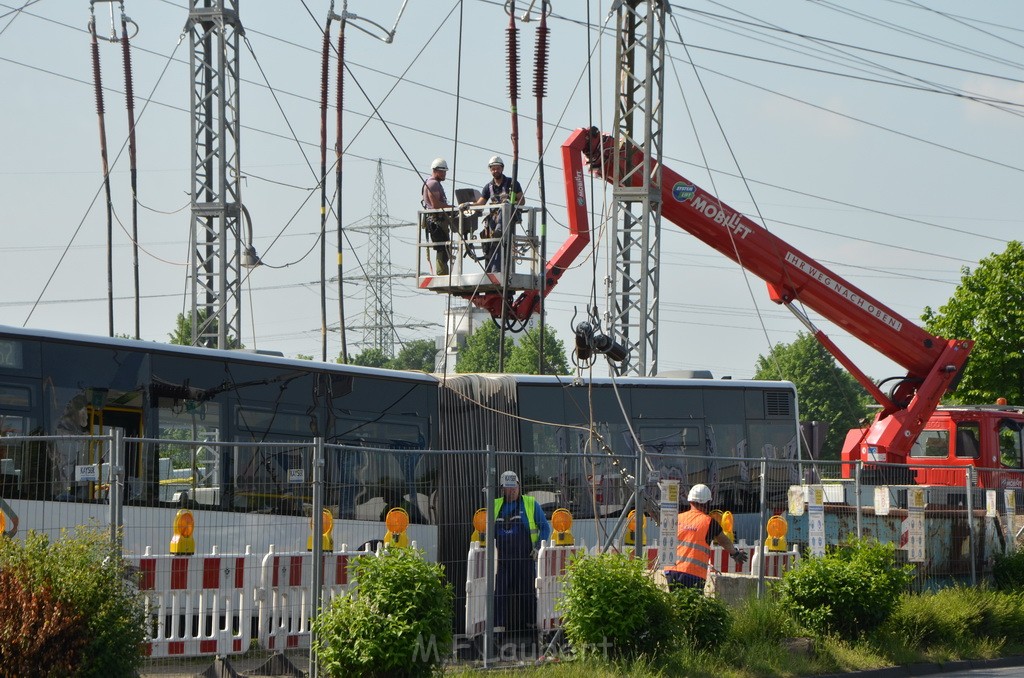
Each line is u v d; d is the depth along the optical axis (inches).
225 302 3238.2
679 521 1892.2
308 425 2310.5
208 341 3277.6
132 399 2086.6
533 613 1758.1
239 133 3319.4
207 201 3277.6
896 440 3430.1
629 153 3248.0
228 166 3304.6
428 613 1455.5
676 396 2824.8
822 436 3088.1
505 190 2741.1
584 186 3216.0
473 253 2746.1
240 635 1563.7
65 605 1221.1
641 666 1631.4
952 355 3469.5
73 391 2021.4
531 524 1841.8
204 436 2161.7
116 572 1283.2
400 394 2464.3
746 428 2896.2
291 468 1712.6
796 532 2372.0
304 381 2319.1
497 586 1734.7
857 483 2283.5
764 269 3376.0
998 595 2325.3
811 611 2006.6
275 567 1605.6
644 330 3157.0
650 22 3208.7
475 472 1886.1
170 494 1787.6
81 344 2043.6
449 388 2549.2
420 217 2800.2
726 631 1822.1
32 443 1563.7
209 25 3299.7
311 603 1526.8
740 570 2202.3
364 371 2417.6
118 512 1376.7
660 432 2780.5
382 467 1765.5
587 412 2691.9
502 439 2566.4
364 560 1486.2
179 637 1505.9
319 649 1476.4
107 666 1229.1
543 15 2768.2
